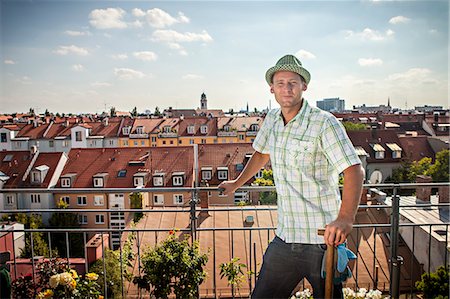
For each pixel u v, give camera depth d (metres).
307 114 1.97
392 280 3.10
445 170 14.20
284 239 2.11
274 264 2.15
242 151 26.73
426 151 23.61
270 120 2.37
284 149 2.01
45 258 3.45
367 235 5.89
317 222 1.99
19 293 3.08
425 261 6.20
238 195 20.39
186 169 24.41
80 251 16.17
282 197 2.08
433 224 3.28
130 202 22.25
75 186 23.84
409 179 22.33
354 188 1.79
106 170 24.52
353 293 3.03
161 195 23.61
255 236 6.00
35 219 19.73
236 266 3.37
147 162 24.75
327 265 1.82
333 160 1.87
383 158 23.72
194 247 3.43
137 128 43.78
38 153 25.72
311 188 1.98
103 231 3.27
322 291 2.03
